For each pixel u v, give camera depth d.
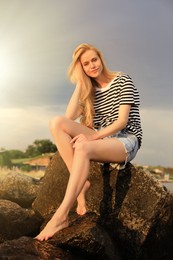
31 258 3.85
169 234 5.11
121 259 4.76
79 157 4.61
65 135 4.95
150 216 4.89
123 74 5.22
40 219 5.57
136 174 5.07
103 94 5.30
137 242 4.87
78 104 5.39
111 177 5.18
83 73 5.34
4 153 20.39
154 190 4.96
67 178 5.79
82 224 4.62
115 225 5.03
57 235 4.40
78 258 4.27
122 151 4.91
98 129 5.42
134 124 5.19
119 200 5.07
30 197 8.05
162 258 5.20
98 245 4.35
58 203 5.84
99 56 5.32
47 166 6.18
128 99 5.07
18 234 5.37
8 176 8.26
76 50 5.29
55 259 3.98
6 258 3.75
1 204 5.57
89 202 5.24
